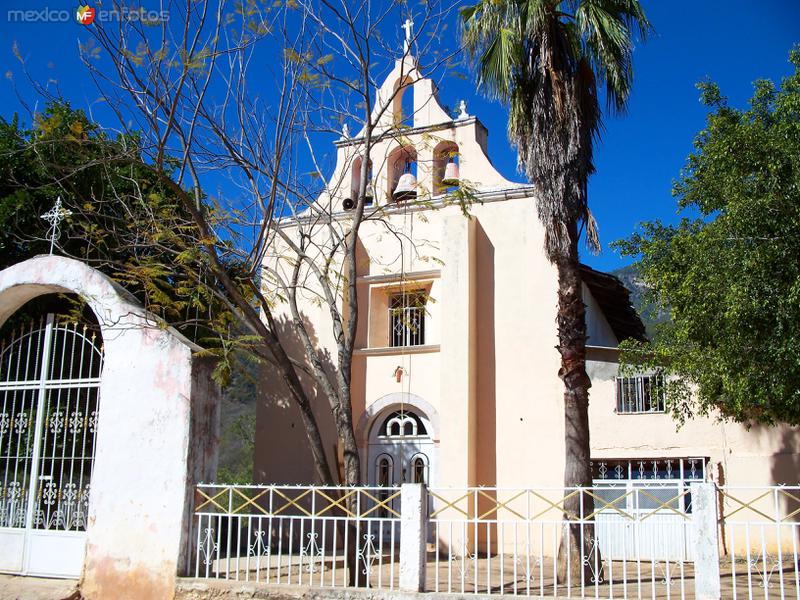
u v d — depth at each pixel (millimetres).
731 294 9859
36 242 15211
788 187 9734
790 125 10055
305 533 16188
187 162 10969
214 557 10664
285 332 17625
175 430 9844
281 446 17109
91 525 9984
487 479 15562
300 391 10734
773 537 14031
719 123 11312
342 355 10859
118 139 12711
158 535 9578
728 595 8977
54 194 14641
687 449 14914
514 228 16500
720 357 10562
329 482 10469
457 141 17438
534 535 14898
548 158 11711
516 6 11984
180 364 10031
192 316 15445
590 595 9070
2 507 10805
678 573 11656
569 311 11500
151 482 9805
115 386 10328
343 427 10492
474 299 16375
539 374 15656
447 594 8172
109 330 10523
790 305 9438
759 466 14383
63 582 9930
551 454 15211
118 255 14648
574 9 12094
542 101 11789
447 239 16422
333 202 17891
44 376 10852
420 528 8555
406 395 16516
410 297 17203
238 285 12031
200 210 11008
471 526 15094
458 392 15594
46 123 11250
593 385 15812
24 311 14352
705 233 10789
